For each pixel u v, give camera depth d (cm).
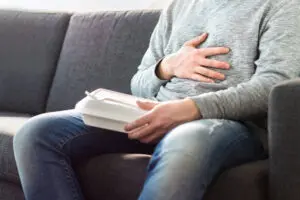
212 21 117
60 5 246
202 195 82
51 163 102
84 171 110
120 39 173
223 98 97
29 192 101
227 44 111
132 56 168
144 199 80
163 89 124
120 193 104
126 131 100
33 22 202
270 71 100
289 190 83
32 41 198
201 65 112
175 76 122
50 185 100
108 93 112
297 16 104
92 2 234
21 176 103
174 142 84
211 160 84
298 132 82
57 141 105
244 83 101
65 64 186
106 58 174
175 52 124
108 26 179
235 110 97
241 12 111
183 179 78
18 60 197
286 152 83
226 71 110
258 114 100
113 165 106
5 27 204
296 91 81
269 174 87
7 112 193
